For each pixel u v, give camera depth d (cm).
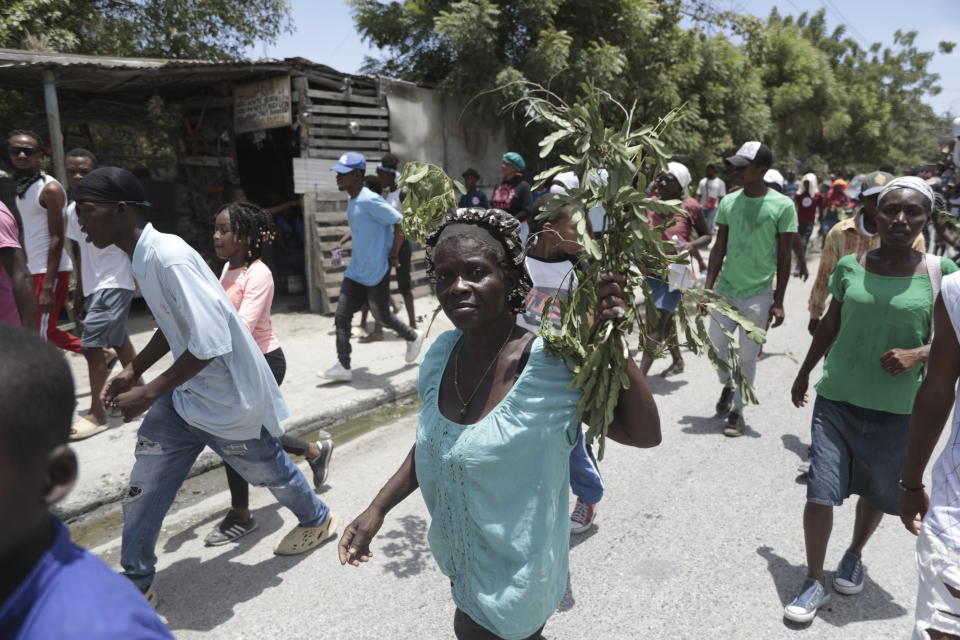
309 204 858
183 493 420
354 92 973
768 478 420
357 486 416
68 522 388
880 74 3550
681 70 1338
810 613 284
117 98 1027
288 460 321
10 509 87
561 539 177
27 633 86
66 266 529
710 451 462
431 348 187
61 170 738
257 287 354
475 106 1103
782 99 1769
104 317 463
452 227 167
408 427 523
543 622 177
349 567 329
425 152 1070
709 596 304
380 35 1261
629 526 364
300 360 667
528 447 164
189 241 1055
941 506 180
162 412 288
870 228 407
